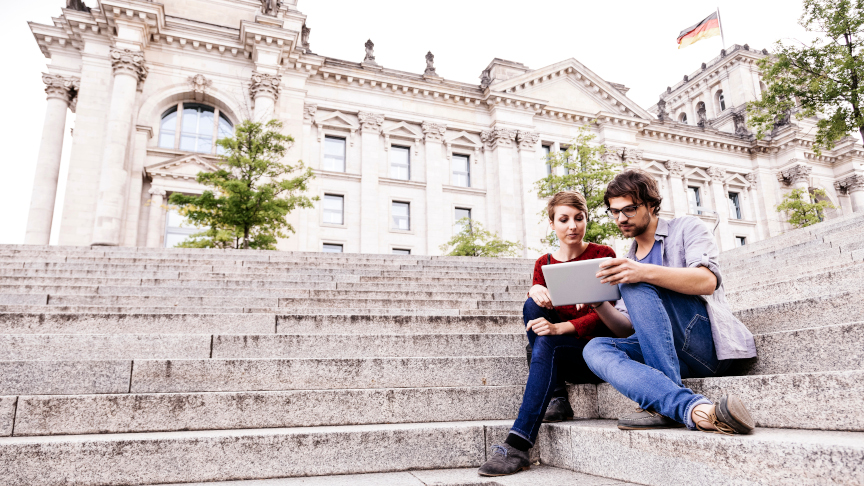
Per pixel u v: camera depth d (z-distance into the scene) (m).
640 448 2.73
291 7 34.03
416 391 4.01
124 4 27.25
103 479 3.08
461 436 3.56
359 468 3.36
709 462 2.34
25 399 3.49
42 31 28.14
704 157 44.19
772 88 23.22
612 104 40.88
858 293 3.24
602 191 30.12
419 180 34.78
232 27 31.95
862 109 21.45
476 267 13.91
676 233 3.39
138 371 4.02
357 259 13.26
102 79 28.08
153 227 27.27
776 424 2.73
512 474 3.13
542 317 3.83
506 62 39.03
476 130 36.94
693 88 55.97
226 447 3.24
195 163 28.67
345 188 32.69
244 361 4.17
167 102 29.45
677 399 2.67
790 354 3.10
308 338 4.82
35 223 27.17
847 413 2.40
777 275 8.15
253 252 12.89
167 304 7.56
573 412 3.89
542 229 35.75
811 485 1.95
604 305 3.50
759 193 45.16
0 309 6.43
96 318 5.23
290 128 31.31
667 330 2.99
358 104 34.16
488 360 4.53
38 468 3.03
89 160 26.98
